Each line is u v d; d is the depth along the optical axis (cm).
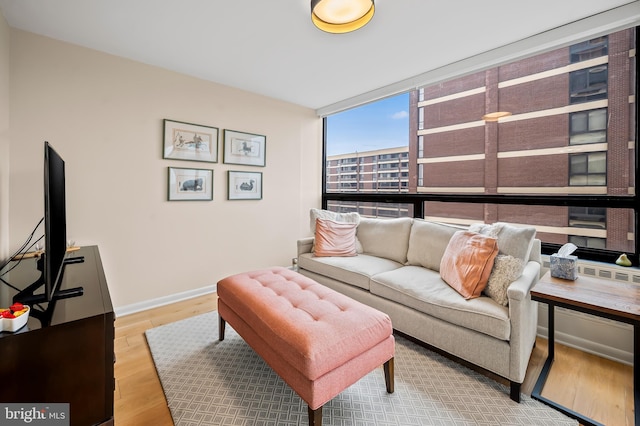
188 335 225
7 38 199
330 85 322
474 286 184
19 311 101
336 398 157
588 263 204
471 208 277
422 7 182
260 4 181
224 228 327
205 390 163
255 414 147
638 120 194
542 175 234
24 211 212
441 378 175
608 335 195
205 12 190
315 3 161
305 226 408
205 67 275
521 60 238
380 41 225
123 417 144
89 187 241
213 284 319
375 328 149
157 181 277
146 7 184
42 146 219
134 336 224
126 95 256
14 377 98
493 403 154
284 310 157
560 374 179
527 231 195
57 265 137
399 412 148
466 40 223
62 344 105
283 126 376
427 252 256
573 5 181
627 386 167
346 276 257
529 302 171
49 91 221
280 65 269
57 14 192
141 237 270
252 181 347
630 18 181
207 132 307
